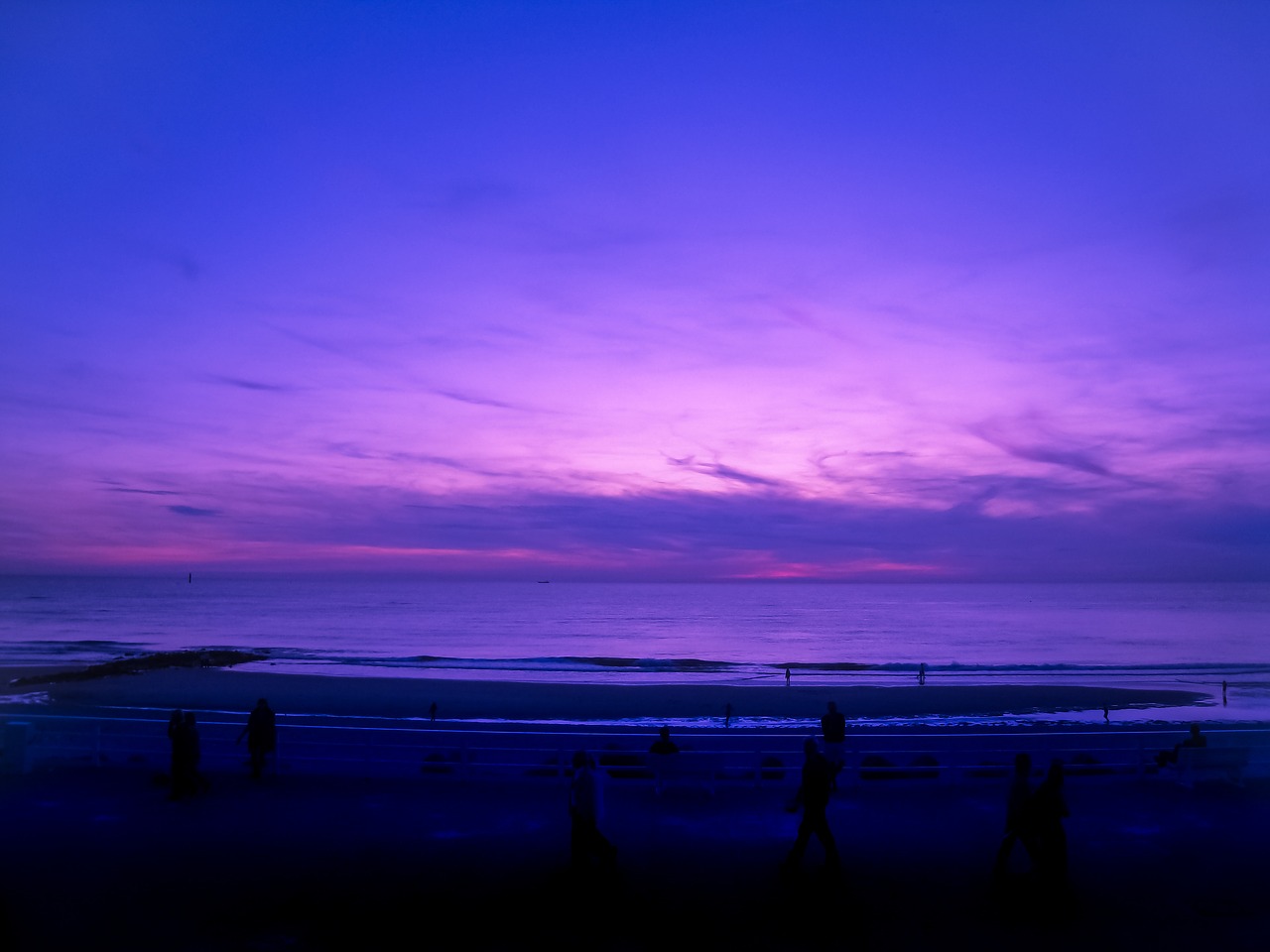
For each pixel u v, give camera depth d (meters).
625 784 13.11
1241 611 163.50
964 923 7.95
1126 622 131.00
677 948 7.39
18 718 15.48
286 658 67.00
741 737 17.39
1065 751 14.55
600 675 59.59
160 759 13.93
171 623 114.19
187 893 8.55
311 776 13.42
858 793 12.67
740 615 151.50
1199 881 9.09
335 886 8.81
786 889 8.83
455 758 14.50
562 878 9.09
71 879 8.94
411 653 75.62
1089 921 7.99
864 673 62.06
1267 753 13.69
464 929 7.75
